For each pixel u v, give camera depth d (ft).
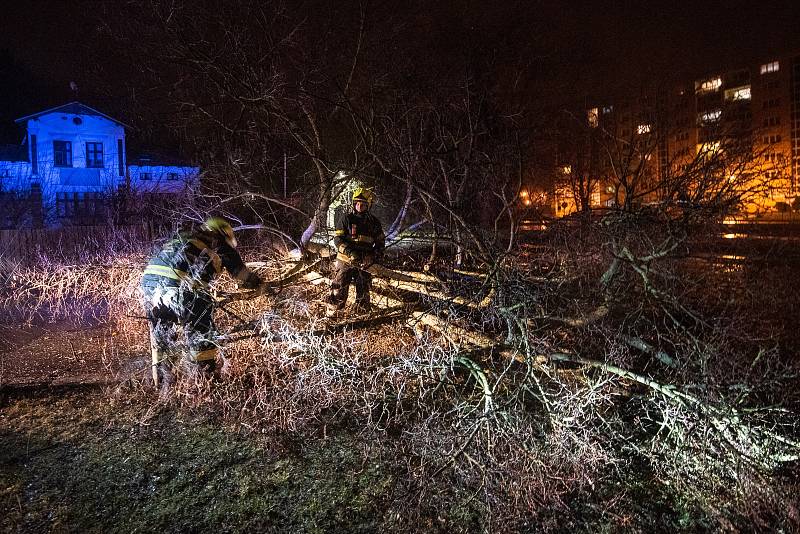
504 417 11.11
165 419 13.24
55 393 14.78
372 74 25.36
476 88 25.55
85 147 69.51
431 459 11.05
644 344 14.58
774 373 12.59
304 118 24.29
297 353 15.84
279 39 23.49
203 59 21.56
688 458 10.98
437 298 17.07
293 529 9.34
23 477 10.73
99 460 11.40
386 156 20.89
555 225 19.15
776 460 11.07
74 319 22.57
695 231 16.74
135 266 20.27
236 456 11.55
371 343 17.11
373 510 9.83
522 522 9.66
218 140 24.91
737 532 9.41
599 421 12.50
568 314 17.66
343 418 13.01
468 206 20.59
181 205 25.04
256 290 16.14
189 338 14.26
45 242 34.27
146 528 9.33
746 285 20.01
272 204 26.84
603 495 10.40
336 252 20.81
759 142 18.25
